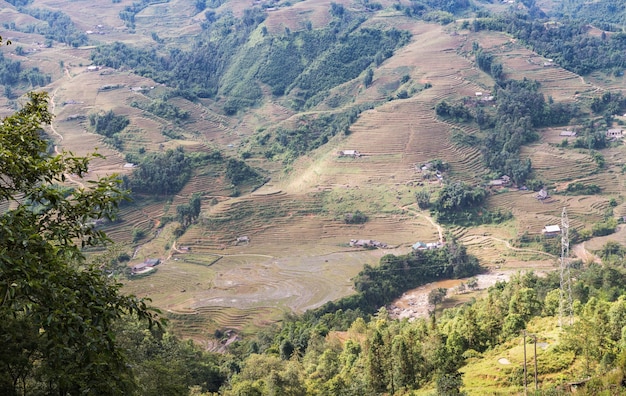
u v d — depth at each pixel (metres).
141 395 37.69
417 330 76.19
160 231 156.88
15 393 22.69
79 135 199.38
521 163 171.62
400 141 185.75
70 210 21.28
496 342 70.69
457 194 155.12
